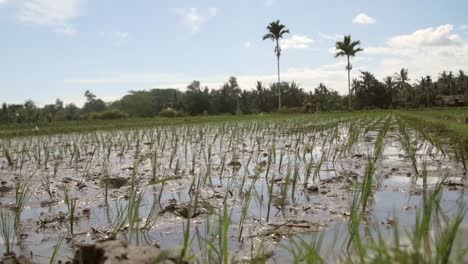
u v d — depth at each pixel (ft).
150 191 19.26
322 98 260.83
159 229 12.95
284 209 14.98
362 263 7.64
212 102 298.35
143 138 56.39
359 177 20.89
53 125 118.52
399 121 64.75
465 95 241.14
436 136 39.81
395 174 21.20
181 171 25.16
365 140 42.75
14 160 34.40
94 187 20.66
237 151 35.32
